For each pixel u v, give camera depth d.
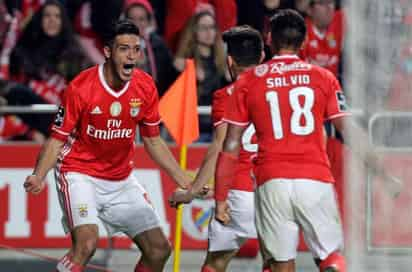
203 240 31.41
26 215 31.53
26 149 31.53
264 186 20.39
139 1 32.62
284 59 20.53
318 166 20.28
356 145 20.38
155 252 23.52
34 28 32.91
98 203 23.19
